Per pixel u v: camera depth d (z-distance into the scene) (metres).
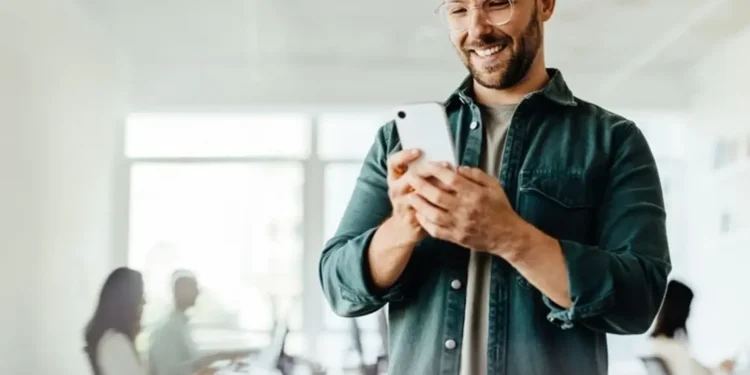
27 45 2.32
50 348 2.36
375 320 2.15
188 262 2.77
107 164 2.79
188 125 2.88
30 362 2.29
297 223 2.87
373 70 2.80
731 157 2.47
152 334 2.19
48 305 2.39
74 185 2.58
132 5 2.46
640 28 2.44
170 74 2.85
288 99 2.86
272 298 2.60
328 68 2.84
